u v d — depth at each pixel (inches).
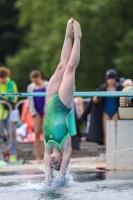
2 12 2812.5
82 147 963.3
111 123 675.4
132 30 1913.1
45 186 531.2
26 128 985.5
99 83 2074.3
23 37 2738.7
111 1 2020.2
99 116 879.1
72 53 583.5
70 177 571.2
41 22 2368.4
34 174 646.5
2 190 513.0
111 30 2030.0
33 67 2447.1
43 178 600.1
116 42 1919.3
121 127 673.0
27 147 975.0
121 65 1872.5
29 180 582.6
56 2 2278.5
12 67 2461.9
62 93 568.7
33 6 2388.0
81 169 691.4
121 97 687.1
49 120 560.1
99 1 2023.9
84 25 2046.0
